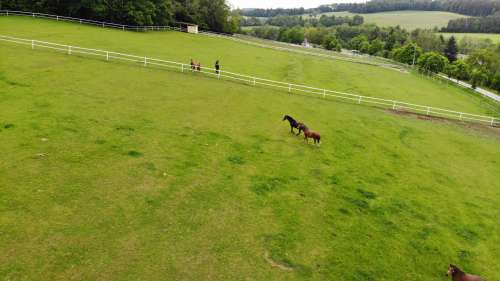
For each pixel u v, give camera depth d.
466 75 92.88
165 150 19.38
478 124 39.91
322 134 26.56
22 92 24.53
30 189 14.27
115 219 13.36
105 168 16.62
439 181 22.16
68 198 14.12
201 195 15.76
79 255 11.46
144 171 16.89
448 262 14.52
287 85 42.34
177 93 30.56
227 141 22.03
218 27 110.25
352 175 20.59
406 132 31.28
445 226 17.11
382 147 26.33
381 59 109.00
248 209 15.34
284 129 26.17
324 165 21.23
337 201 17.38
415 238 15.63
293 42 162.00
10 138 17.94
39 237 11.91
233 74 41.84
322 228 15.01
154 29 79.75
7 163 15.76
